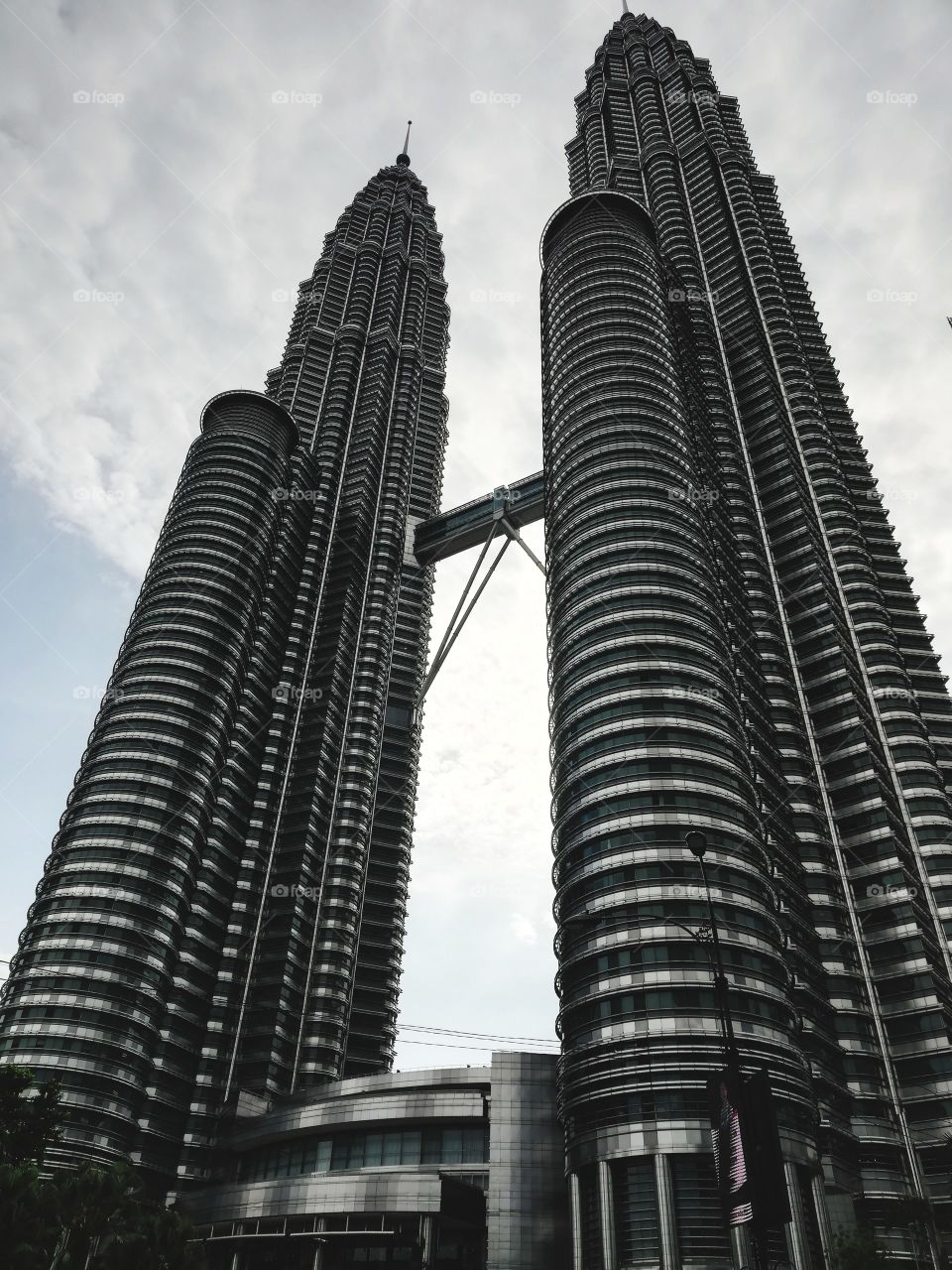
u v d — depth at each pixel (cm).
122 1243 4203
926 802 11581
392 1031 15200
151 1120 10650
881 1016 9975
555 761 10325
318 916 14412
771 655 12975
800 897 10606
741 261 18950
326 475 19888
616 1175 7019
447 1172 8406
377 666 17875
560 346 14912
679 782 9125
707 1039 7362
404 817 17738
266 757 15312
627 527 11719
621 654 10388
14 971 11062
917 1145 9012
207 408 18425
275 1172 9475
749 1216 2823
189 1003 11981
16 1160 5334
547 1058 8588
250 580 15525
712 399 16162
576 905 8744
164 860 12112
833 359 18150
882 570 15062
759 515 15000
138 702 13350
